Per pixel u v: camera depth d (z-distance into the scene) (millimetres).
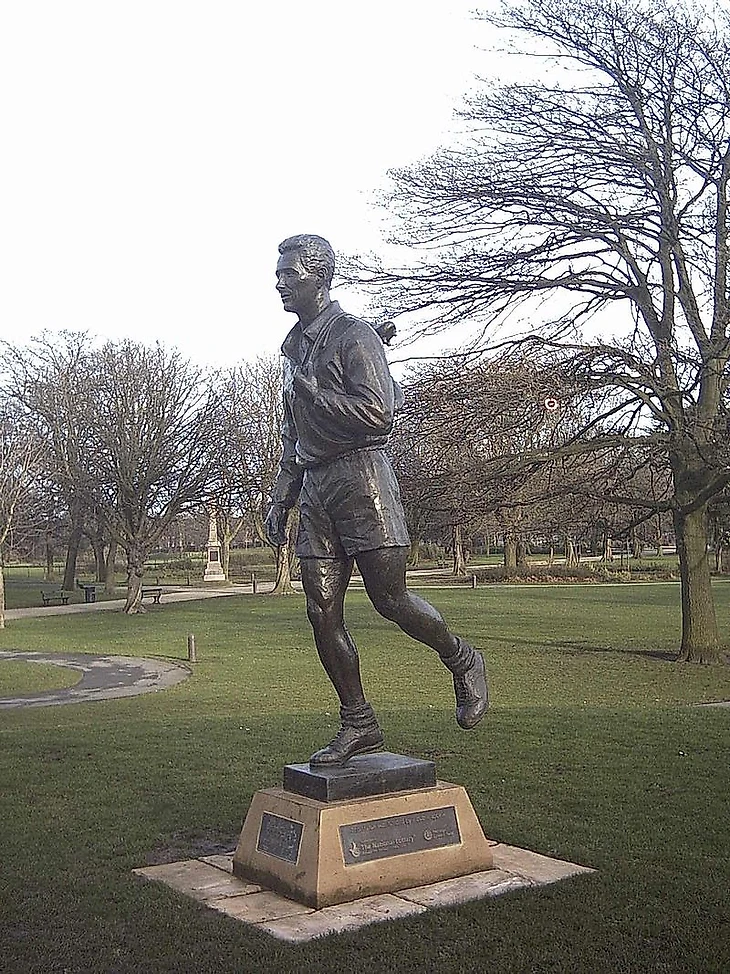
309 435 6191
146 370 44406
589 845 6918
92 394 43875
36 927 5520
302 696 19375
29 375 44344
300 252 6262
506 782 8945
